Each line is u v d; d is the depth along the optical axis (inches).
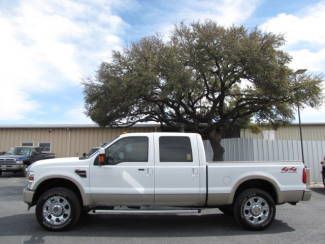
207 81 840.9
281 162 327.6
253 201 320.5
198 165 316.5
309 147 837.2
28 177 320.8
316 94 788.0
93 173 313.4
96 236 297.7
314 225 342.6
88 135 1317.7
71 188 325.1
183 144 321.1
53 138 1321.4
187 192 311.7
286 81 754.8
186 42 777.6
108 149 320.2
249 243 278.2
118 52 795.4
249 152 858.1
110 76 788.0
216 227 332.8
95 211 314.0
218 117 917.2
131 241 283.0
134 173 313.1
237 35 765.9
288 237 296.7
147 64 754.2
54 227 311.1
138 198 310.7
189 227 332.8
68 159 323.9
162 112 880.9
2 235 299.3
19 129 1330.0
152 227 332.2
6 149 1321.4
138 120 906.7
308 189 328.5
